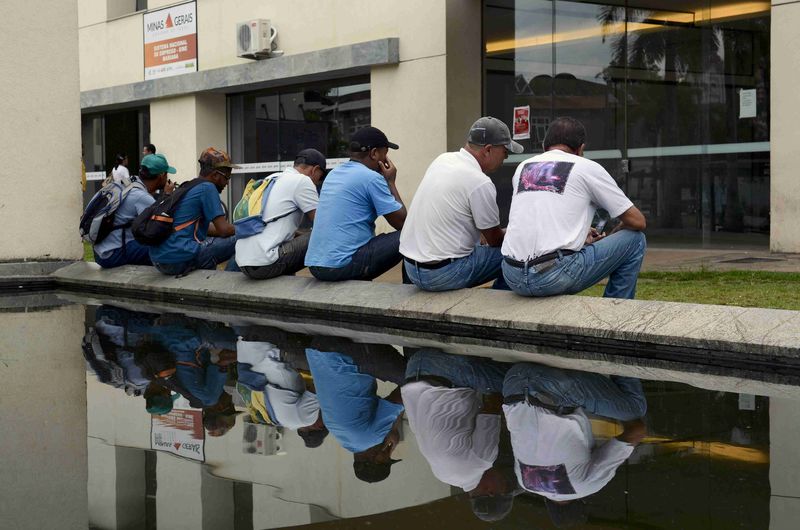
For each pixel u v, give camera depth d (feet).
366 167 23.04
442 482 8.73
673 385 13.52
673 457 9.43
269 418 11.78
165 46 62.39
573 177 17.72
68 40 34.76
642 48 42.78
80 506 8.18
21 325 21.86
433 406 12.30
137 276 29.53
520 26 45.50
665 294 22.52
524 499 8.11
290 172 25.38
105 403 12.85
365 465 9.46
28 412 12.33
